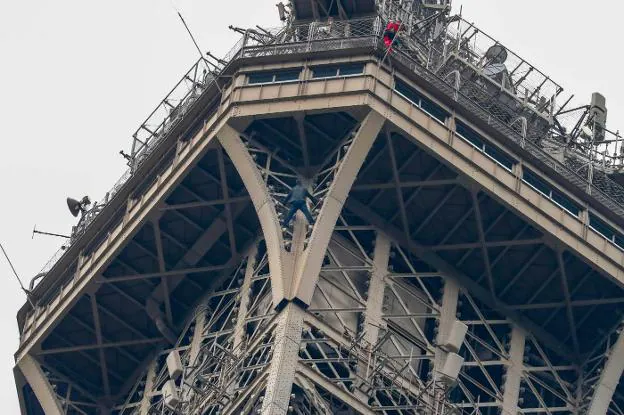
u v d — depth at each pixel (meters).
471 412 154.50
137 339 168.50
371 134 151.25
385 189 156.50
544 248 158.00
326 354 146.00
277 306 141.88
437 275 158.25
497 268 160.12
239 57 157.62
